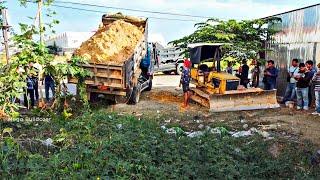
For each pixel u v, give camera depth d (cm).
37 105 1227
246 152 780
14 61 996
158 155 723
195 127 1038
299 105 1297
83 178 580
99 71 1302
